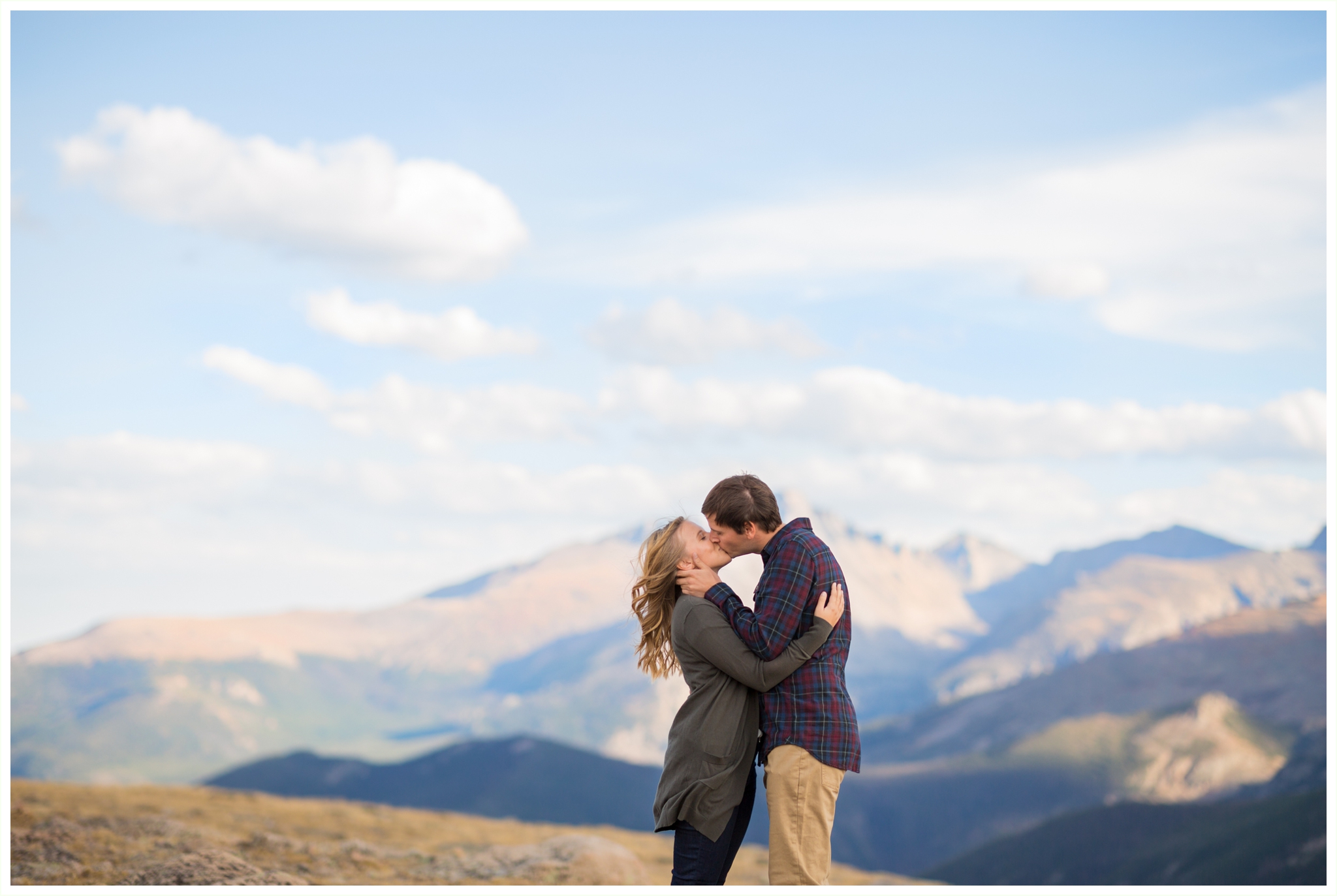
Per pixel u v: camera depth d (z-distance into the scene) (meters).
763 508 6.48
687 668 6.49
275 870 13.12
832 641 6.32
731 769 6.31
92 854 13.45
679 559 6.66
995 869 158.00
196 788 35.62
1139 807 166.25
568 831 38.25
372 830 27.16
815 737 6.14
